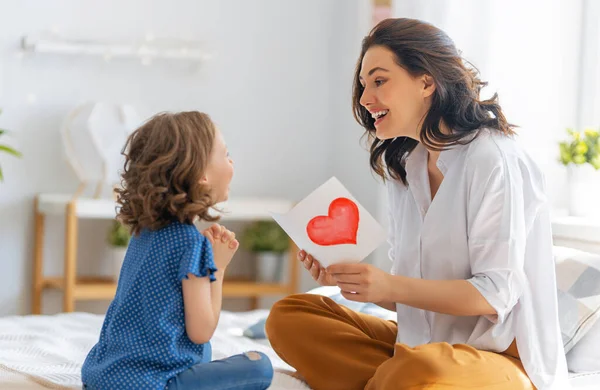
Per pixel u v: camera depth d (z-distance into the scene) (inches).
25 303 146.2
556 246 89.3
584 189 101.4
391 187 78.7
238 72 159.5
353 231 68.1
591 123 113.2
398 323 75.0
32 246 146.3
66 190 148.2
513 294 66.5
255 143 161.0
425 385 61.4
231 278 156.9
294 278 151.3
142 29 152.4
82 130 140.6
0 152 144.3
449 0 126.9
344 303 96.7
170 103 154.8
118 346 61.5
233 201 147.8
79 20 148.4
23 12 145.1
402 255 75.0
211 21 157.2
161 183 62.6
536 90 118.0
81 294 137.3
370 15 155.7
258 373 63.6
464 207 69.3
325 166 165.6
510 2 120.3
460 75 70.4
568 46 115.6
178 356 61.1
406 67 70.3
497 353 69.2
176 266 61.3
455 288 66.2
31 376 68.7
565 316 79.1
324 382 71.4
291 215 68.6
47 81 146.7
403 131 72.1
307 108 164.2
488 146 69.1
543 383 67.4
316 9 164.4
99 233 151.0
